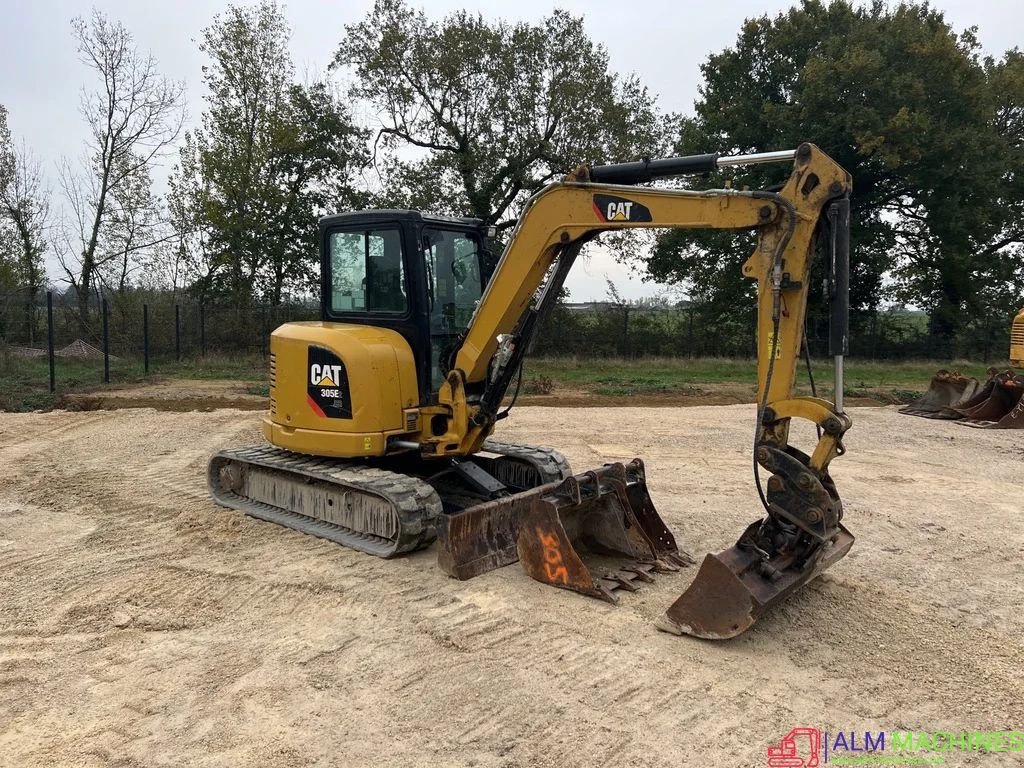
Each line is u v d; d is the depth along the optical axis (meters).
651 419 12.84
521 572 5.55
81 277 25.78
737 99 26.38
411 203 26.75
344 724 3.64
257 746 3.47
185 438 10.82
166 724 3.64
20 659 4.28
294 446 6.39
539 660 4.26
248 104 26.80
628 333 26.56
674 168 5.03
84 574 5.56
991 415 12.84
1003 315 27.30
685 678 4.07
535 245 5.59
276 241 26.86
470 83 26.31
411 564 5.70
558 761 3.37
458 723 3.66
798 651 4.40
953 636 4.66
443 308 6.50
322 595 5.17
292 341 6.37
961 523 7.05
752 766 3.36
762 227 4.55
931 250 26.53
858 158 24.62
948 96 24.23
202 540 6.30
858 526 6.90
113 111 25.69
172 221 26.72
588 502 5.70
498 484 6.31
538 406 14.85
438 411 6.23
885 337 27.55
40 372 18.20
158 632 4.65
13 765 3.31
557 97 25.66
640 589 5.22
